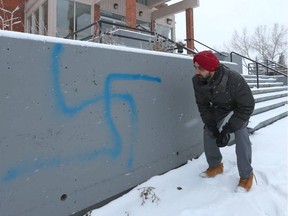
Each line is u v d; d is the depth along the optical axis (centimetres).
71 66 245
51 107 231
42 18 1207
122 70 293
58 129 237
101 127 273
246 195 289
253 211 260
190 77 396
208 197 290
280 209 265
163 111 350
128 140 303
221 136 293
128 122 302
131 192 301
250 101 287
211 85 286
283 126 598
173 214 257
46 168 230
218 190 306
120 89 292
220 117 321
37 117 222
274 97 885
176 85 370
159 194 299
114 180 288
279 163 372
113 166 287
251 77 1146
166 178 338
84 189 261
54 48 231
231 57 1179
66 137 244
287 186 306
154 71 334
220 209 263
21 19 1392
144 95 321
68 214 248
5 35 201
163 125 350
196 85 305
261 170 345
